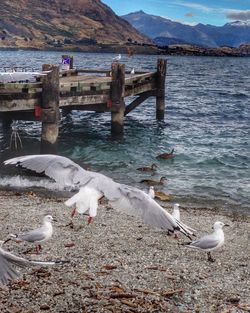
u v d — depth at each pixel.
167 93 68.50
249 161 28.38
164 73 37.31
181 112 48.78
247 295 10.69
